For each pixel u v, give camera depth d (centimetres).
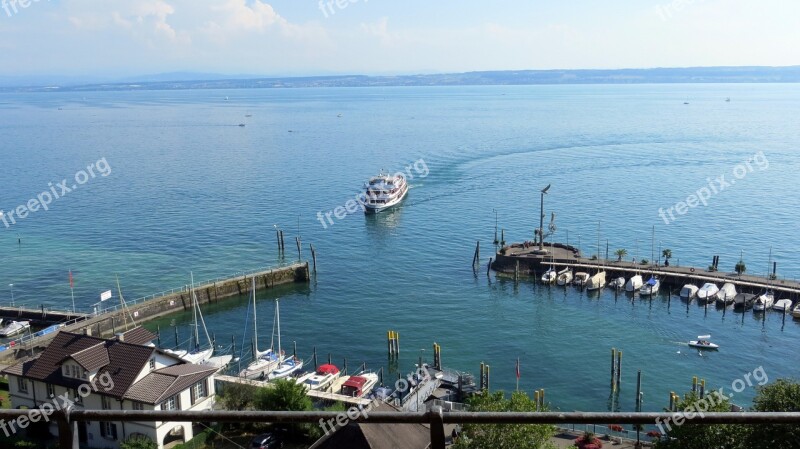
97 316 8194
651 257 10800
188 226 12825
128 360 4925
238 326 8462
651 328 8262
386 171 17975
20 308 8606
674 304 9231
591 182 16038
